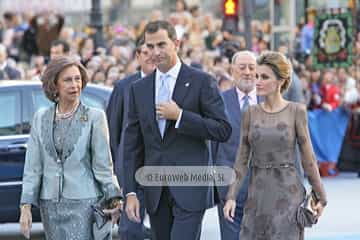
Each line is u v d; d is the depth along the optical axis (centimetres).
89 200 1542
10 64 3462
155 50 1642
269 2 5066
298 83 2400
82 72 1570
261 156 1616
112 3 6531
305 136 1608
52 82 1548
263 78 1611
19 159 2453
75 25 5197
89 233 1545
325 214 2945
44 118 1557
